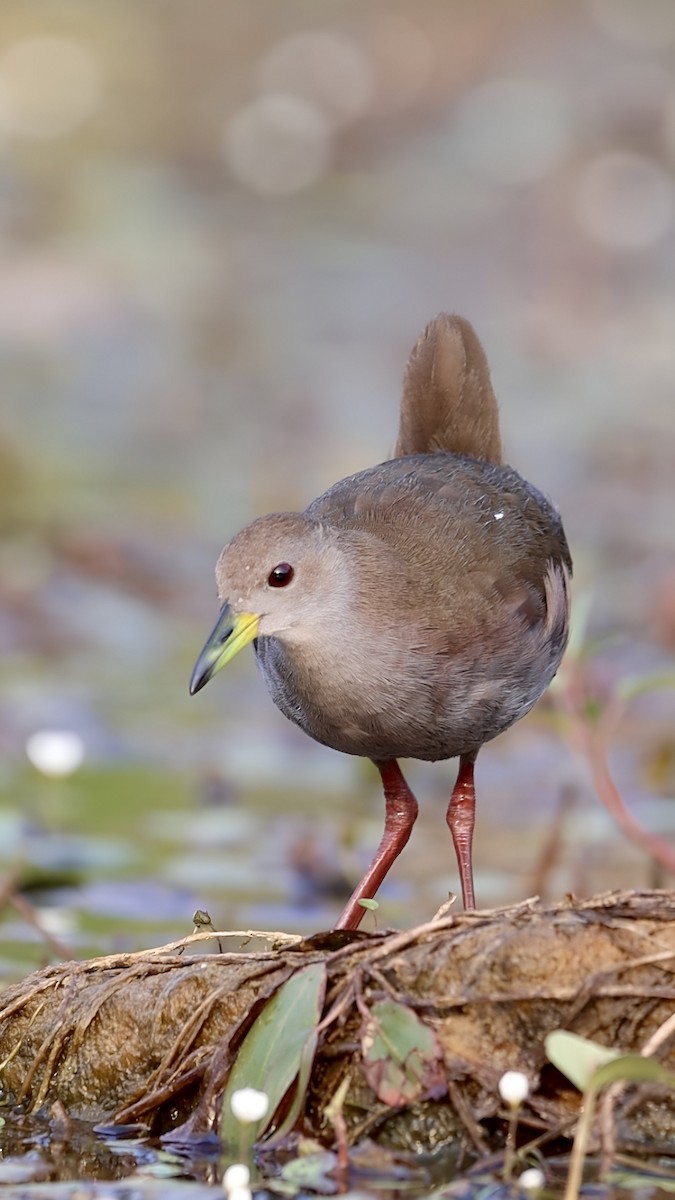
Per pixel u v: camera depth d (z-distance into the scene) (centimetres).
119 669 1570
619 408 2209
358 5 3222
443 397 989
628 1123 696
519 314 2494
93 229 2714
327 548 873
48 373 2342
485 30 3148
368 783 1302
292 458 2102
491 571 898
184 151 2981
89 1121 752
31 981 797
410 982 716
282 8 3209
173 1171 707
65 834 1178
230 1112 701
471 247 2695
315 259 2681
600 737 1024
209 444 2166
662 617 1562
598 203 2692
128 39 3141
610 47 2995
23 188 2794
